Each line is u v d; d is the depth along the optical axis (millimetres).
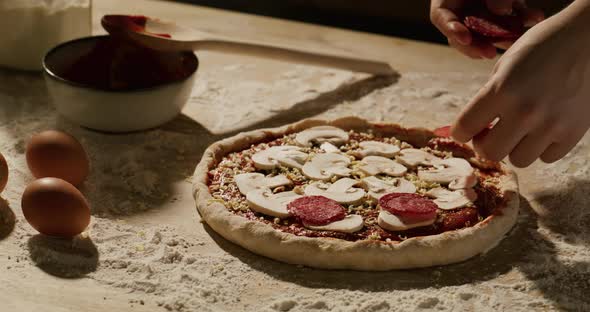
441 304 885
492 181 1041
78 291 886
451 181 1020
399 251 921
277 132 1113
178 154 1108
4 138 1114
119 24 1146
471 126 936
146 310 869
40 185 933
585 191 1056
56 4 1243
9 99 1205
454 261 939
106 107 1096
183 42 1144
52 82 1100
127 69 1126
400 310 875
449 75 1330
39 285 890
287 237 930
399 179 1015
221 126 1175
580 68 906
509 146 932
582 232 991
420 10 1575
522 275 928
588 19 906
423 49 1410
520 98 906
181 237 964
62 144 1011
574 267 935
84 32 1291
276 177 1021
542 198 1048
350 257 919
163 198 1029
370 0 1591
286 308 878
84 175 1029
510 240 976
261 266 930
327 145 1083
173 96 1119
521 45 917
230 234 953
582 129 940
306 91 1274
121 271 915
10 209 991
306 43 1402
